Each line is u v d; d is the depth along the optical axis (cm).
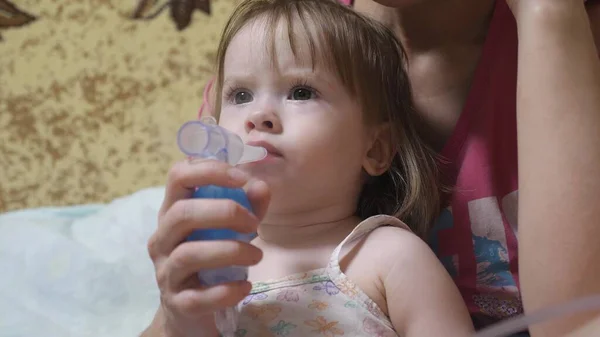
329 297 75
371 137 87
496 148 86
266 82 80
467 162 86
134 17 195
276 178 77
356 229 77
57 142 186
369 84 86
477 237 85
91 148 185
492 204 85
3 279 114
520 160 68
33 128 187
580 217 63
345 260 77
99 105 189
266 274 78
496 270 85
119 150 185
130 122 187
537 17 70
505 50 87
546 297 62
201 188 64
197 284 64
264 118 77
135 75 191
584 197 63
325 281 76
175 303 63
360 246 78
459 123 88
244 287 62
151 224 128
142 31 194
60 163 184
